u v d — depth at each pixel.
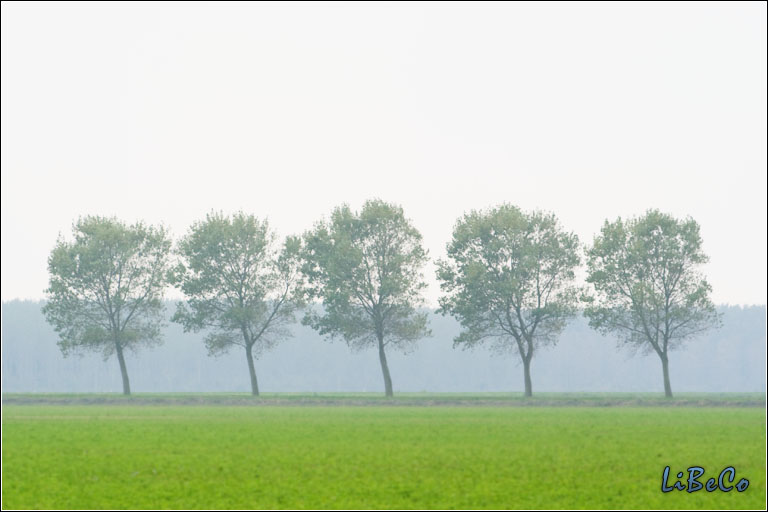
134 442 107.75
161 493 71.88
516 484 75.88
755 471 83.00
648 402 199.88
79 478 79.62
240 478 79.19
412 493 71.69
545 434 117.38
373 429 125.88
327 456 93.50
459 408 187.75
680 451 97.31
